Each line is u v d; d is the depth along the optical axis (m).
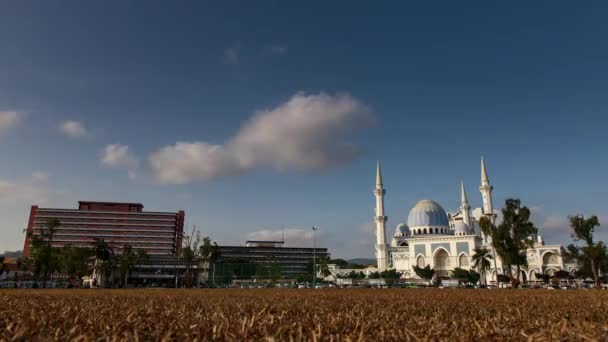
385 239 189.75
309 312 16.81
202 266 174.00
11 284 120.50
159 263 174.75
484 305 22.14
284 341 8.84
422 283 142.88
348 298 32.53
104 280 140.38
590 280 120.12
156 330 9.92
